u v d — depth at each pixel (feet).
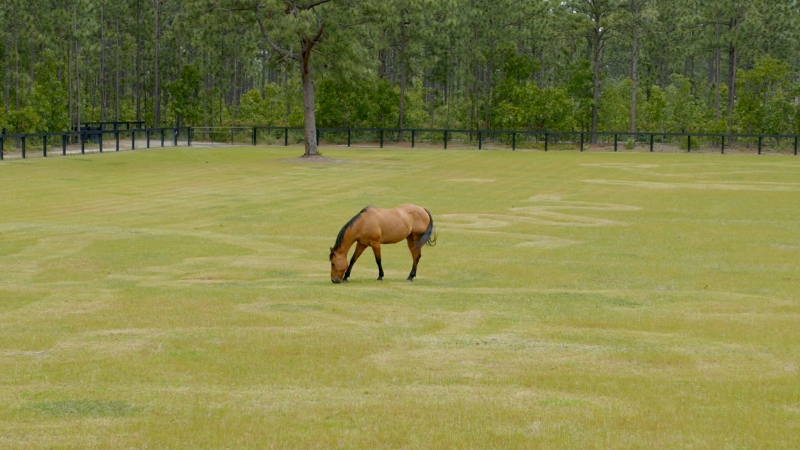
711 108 235.40
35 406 25.93
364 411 25.43
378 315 40.22
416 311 41.24
